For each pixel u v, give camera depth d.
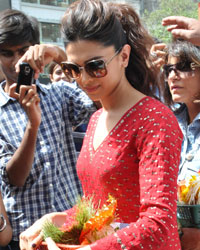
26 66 1.90
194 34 1.41
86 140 1.48
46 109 2.30
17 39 2.13
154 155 1.18
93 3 1.31
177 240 1.21
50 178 2.19
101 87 1.34
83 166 1.44
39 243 1.33
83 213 1.30
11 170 2.05
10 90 1.98
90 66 1.28
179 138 1.25
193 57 2.03
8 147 2.18
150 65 1.57
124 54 1.39
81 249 1.13
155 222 1.10
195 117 2.12
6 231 1.96
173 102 2.25
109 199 1.29
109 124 1.39
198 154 2.02
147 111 1.28
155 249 1.10
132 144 1.28
